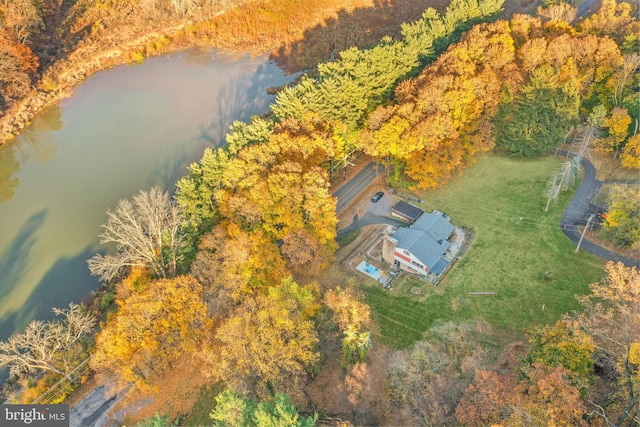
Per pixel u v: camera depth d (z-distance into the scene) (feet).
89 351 236.22
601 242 261.44
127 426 210.59
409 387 188.75
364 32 509.76
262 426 146.41
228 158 276.21
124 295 242.17
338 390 206.69
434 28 383.45
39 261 304.30
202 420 209.05
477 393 167.73
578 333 176.24
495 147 335.06
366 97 323.78
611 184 273.13
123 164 373.20
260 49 508.12
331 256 265.75
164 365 216.74
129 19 531.09
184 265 253.85
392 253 264.93
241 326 195.72
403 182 308.40
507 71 324.80
